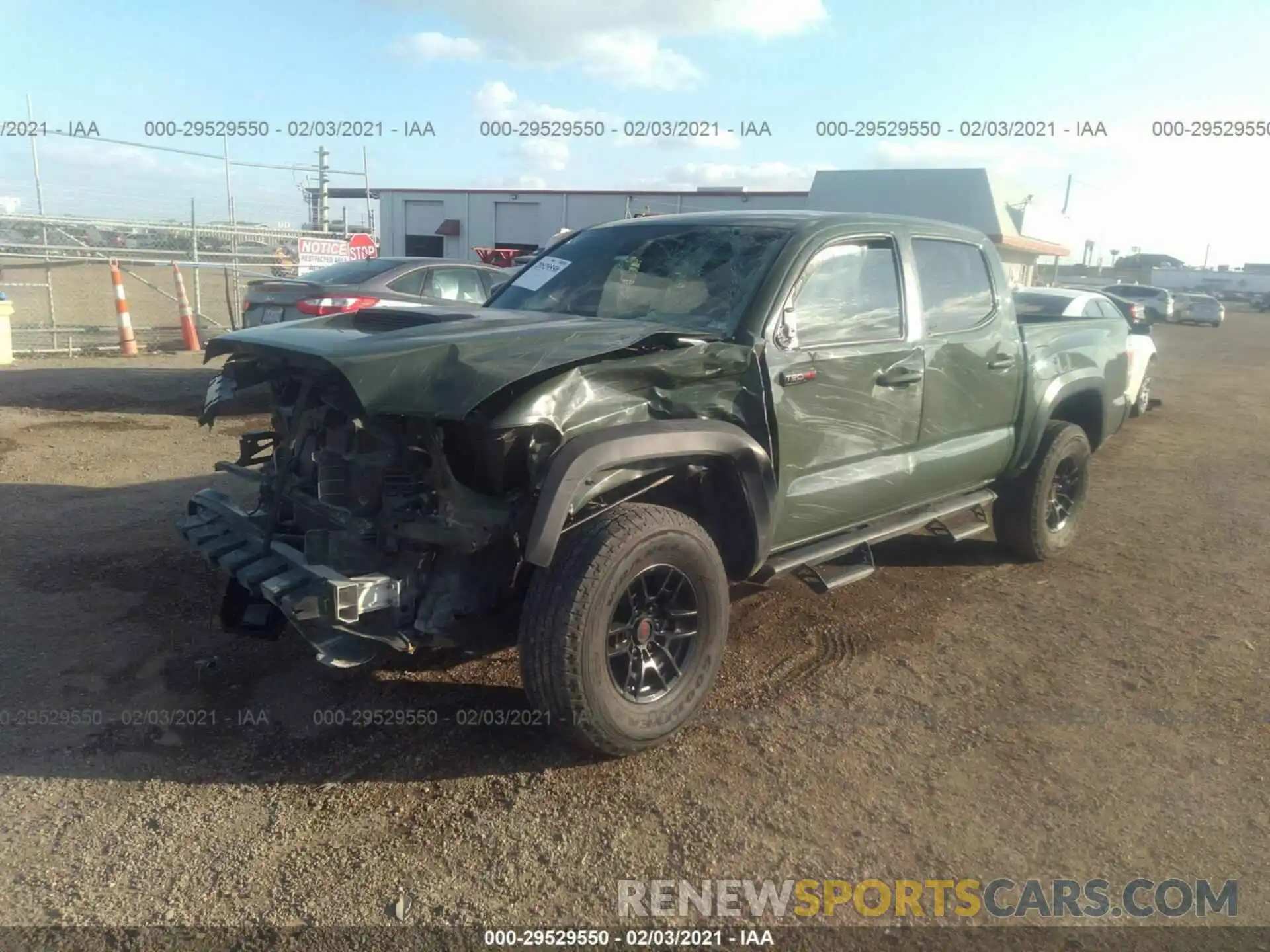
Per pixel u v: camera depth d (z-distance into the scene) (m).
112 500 6.54
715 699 4.08
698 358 3.59
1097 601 5.39
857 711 4.02
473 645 3.48
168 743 3.59
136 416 9.47
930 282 4.79
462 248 26.52
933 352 4.65
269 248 17.42
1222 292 64.25
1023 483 5.73
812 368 3.99
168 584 5.04
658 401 3.55
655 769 3.52
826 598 5.27
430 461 3.26
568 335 3.46
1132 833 3.24
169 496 6.66
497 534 3.27
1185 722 4.02
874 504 4.46
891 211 18.20
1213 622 5.13
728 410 3.74
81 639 4.38
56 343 14.03
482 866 2.97
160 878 2.87
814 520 4.16
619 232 4.82
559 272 4.71
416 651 3.80
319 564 3.50
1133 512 7.46
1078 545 6.45
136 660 4.21
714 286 4.11
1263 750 3.80
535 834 3.12
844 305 4.29
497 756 3.56
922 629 4.91
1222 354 24.88
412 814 3.21
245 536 3.88
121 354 14.07
